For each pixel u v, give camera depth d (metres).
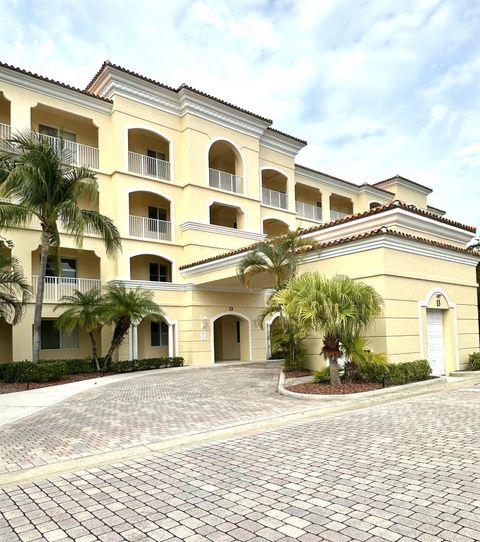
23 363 16.28
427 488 4.89
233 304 25.41
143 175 24.12
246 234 27.22
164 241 24.44
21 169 15.45
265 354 26.45
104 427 8.75
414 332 14.11
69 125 23.88
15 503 4.96
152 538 3.99
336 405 10.38
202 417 9.43
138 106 24.33
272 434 7.77
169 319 23.55
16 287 17.92
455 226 17.17
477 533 3.82
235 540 3.88
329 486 5.07
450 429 7.66
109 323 19.50
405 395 11.66
